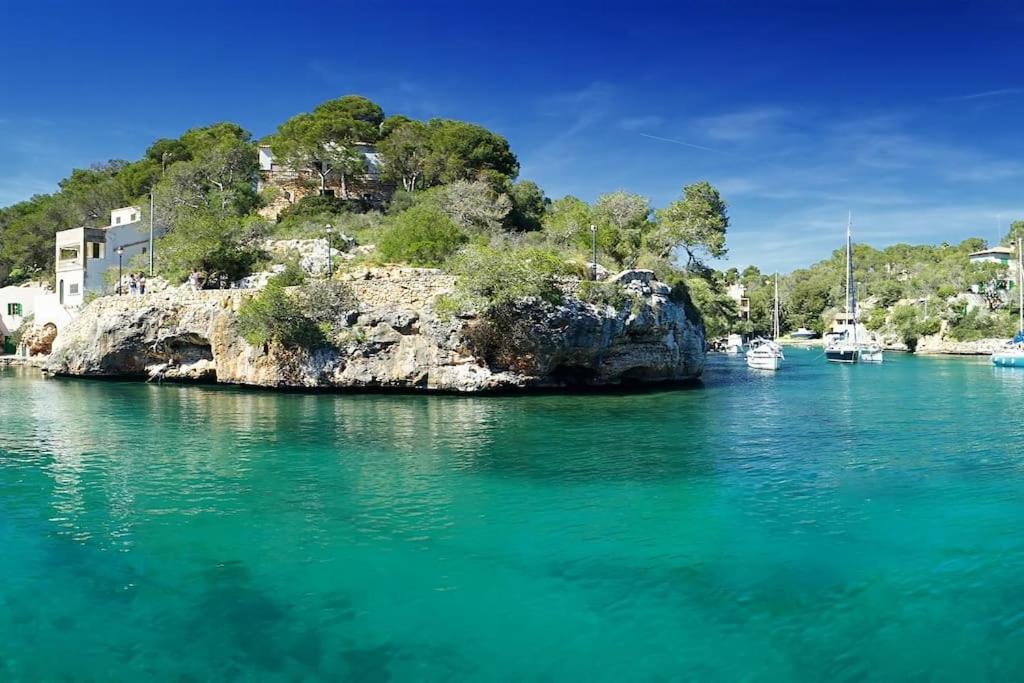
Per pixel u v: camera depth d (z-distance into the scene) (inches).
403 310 1689.2
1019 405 1568.7
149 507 708.0
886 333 4827.8
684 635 441.4
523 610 475.8
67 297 2659.9
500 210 2748.5
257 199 3014.3
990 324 4217.5
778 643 432.5
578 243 2551.7
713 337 4131.4
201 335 1818.4
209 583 519.5
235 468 878.4
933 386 2064.5
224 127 3764.8
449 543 604.1
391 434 1124.5
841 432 1171.3
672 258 3176.7
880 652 421.7
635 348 1998.0
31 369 2395.4
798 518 674.2
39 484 796.6
